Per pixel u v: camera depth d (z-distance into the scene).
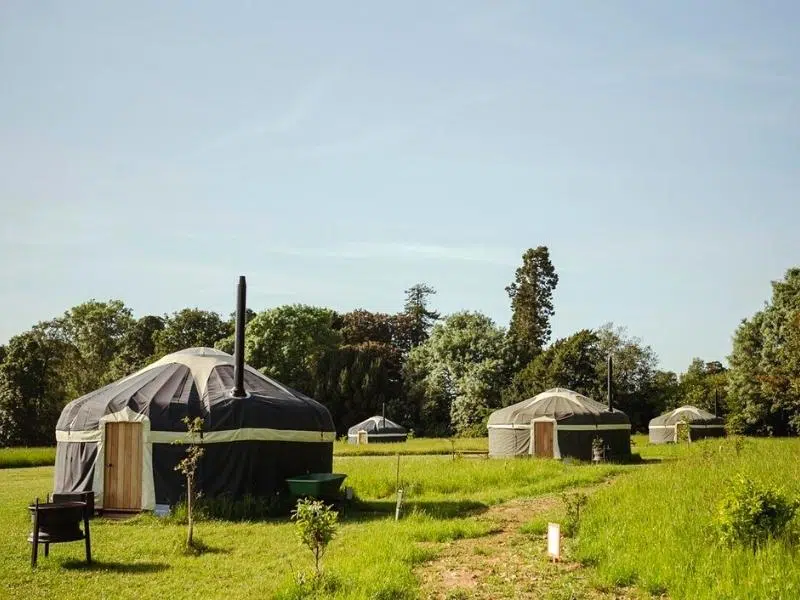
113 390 19.25
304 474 19.05
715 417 52.44
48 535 11.77
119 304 82.81
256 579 10.93
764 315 59.47
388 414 68.00
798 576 8.75
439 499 19.28
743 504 10.88
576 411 34.34
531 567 10.94
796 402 51.75
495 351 67.44
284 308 68.56
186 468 14.06
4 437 56.56
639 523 12.42
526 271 74.75
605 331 69.88
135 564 11.96
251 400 18.73
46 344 61.75
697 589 8.56
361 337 80.56
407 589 9.70
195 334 72.62
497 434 35.94
